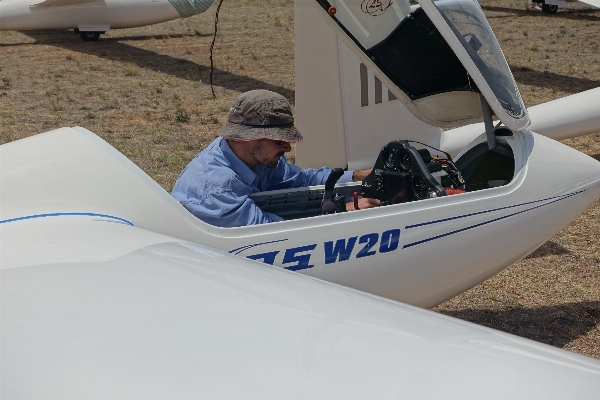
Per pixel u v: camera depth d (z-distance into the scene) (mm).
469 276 5688
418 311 2818
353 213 4719
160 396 2021
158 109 18203
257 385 2072
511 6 43719
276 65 25656
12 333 2406
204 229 4188
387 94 9586
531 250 6121
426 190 5566
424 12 5980
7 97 19469
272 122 4906
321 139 9656
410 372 2170
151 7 31062
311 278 3275
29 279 2875
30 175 4059
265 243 4344
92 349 2277
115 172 4113
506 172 6422
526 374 2209
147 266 3098
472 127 10367
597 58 26422
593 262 8844
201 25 36281
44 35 32531
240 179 5016
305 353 2268
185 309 2600
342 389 2061
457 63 6238
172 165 12750
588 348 6766
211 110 18156
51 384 2109
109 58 26703
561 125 11984
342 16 6219
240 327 2455
